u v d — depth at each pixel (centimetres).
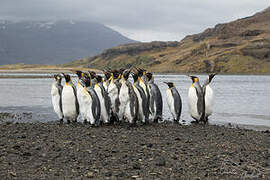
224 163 822
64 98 1469
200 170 768
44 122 1638
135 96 1370
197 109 1599
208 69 19312
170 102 1605
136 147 964
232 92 4025
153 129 1318
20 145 949
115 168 767
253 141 1114
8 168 743
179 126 1436
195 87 1611
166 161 831
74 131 1219
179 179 707
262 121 1759
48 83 6031
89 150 911
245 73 17825
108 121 1423
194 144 1030
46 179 683
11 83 6012
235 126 1575
